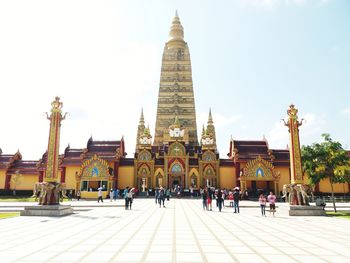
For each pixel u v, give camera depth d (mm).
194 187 66625
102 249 13562
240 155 65438
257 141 68688
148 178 67312
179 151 68062
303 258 12117
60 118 32719
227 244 14906
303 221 24938
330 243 15250
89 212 31500
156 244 14766
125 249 13602
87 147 67312
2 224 21906
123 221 23797
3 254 12539
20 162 68938
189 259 11906
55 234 17516
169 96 84562
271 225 22188
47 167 31078
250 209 36875
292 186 32750
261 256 12445
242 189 60250
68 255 12406
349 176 34125
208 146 69188
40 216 27297
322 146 35688
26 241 15359
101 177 61375
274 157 65000
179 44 89125
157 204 43406
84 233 17906
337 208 39250
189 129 82062
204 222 23625
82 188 61812
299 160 34188
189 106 83750
